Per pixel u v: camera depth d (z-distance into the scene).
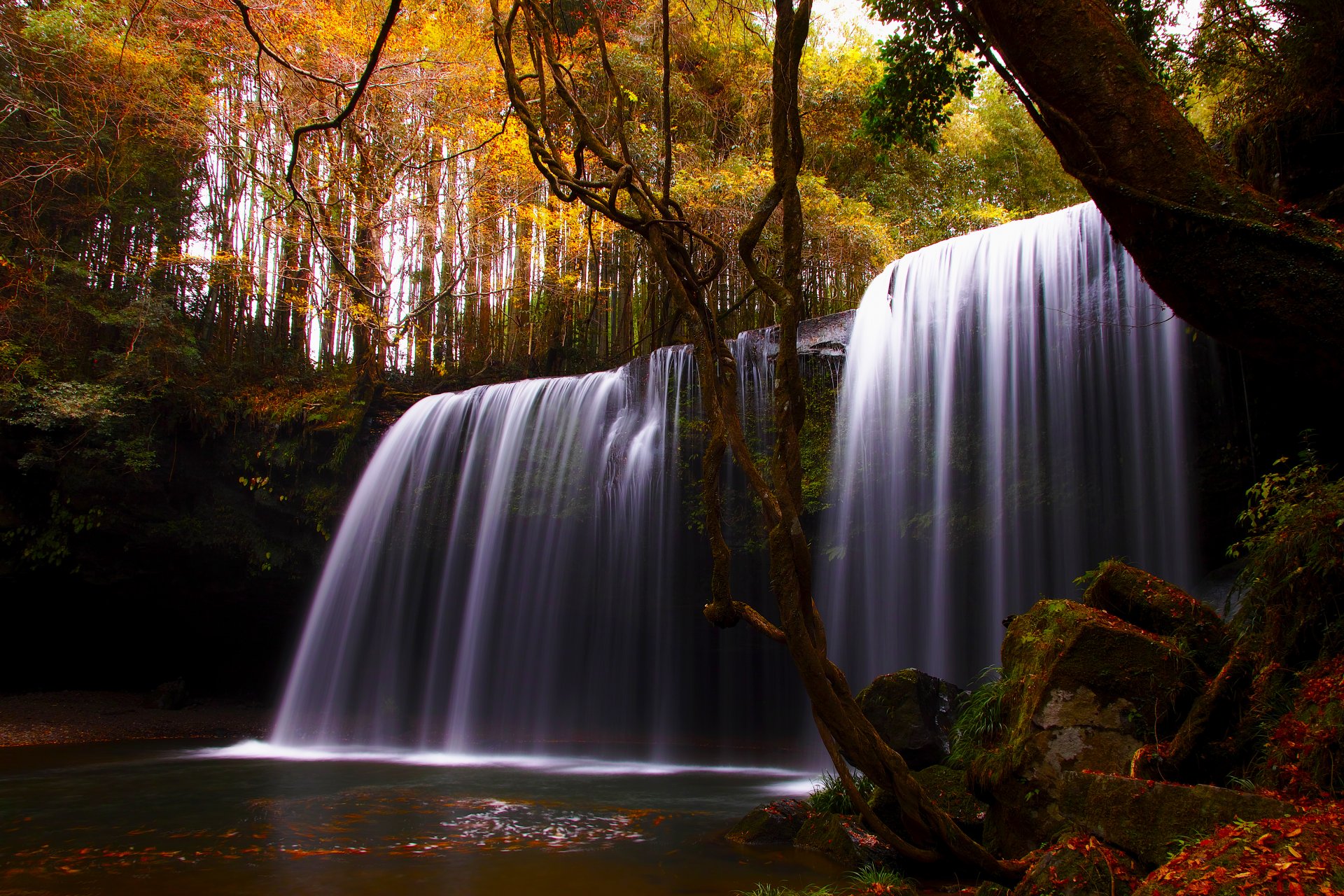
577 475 13.27
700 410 12.30
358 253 15.51
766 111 16.94
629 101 15.62
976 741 4.94
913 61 8.25
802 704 13.56
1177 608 4.44
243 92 15.12
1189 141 2.96
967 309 9.84
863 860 4.84
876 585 10.49
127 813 6.99
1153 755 3.64
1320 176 6.93
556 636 13.48
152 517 14.11
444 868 5.04
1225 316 2.97
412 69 14.33
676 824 6.53
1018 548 9.20
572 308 17.05
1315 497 4.09
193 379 14.74
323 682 13.98
